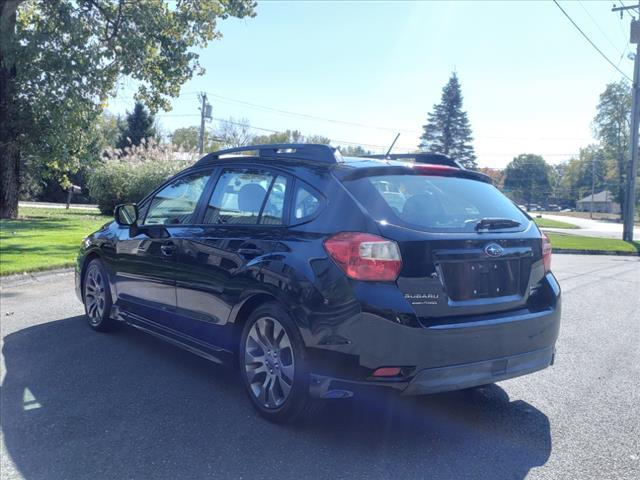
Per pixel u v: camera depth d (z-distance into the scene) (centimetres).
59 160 2136
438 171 430
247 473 328
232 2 2192
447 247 361
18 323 665
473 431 394
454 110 7006
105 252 606
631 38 2508
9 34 1875
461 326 355
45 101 1966
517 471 337
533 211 11425
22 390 454
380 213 362
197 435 376
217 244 445
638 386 491
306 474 328
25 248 1238
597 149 9750
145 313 541
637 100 2577
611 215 9431
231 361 433
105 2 2094
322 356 356
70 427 387
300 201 401
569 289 1024
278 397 392
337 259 354
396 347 339
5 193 2297
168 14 2161
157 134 5784
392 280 345
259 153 464
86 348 568
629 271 1316
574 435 390
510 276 395
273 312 389
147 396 444
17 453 350
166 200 546
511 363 384
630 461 352
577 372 530
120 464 337
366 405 436
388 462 345
